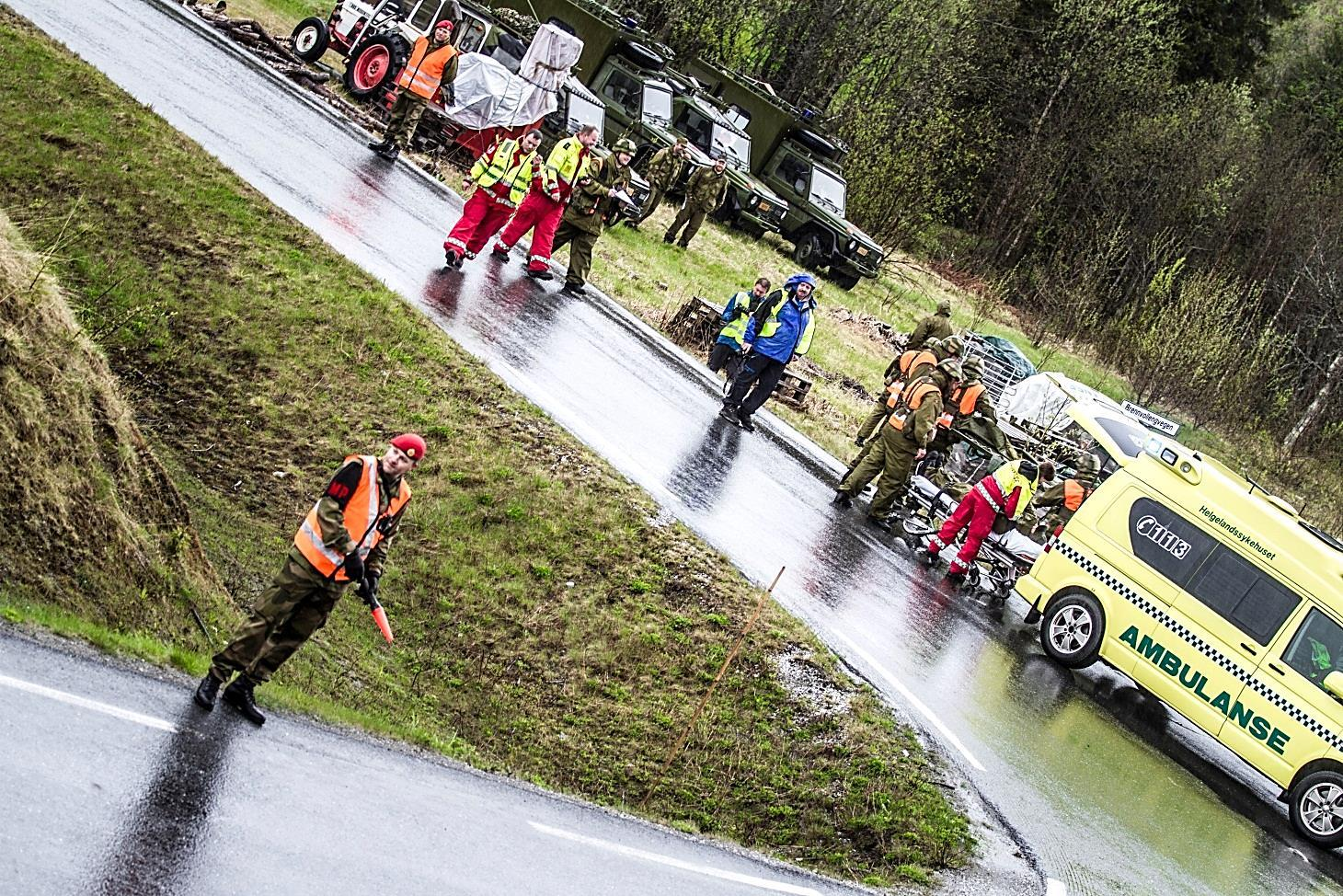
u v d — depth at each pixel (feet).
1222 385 132.05
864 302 114.11
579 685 37.47
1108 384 132.36
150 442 41.81
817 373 82.33
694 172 90.48
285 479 42.50
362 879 21.04
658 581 41.63
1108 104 172.65
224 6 85.05
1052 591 47.19
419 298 53.93
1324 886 37.96
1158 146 168.66
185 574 33.24
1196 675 43.70
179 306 48.08
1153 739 44.06
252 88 72.90
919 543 54.34
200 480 41.01
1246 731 42.39
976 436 60.59
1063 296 147.23
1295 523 45.96
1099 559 46.37
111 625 28.86
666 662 38.68
